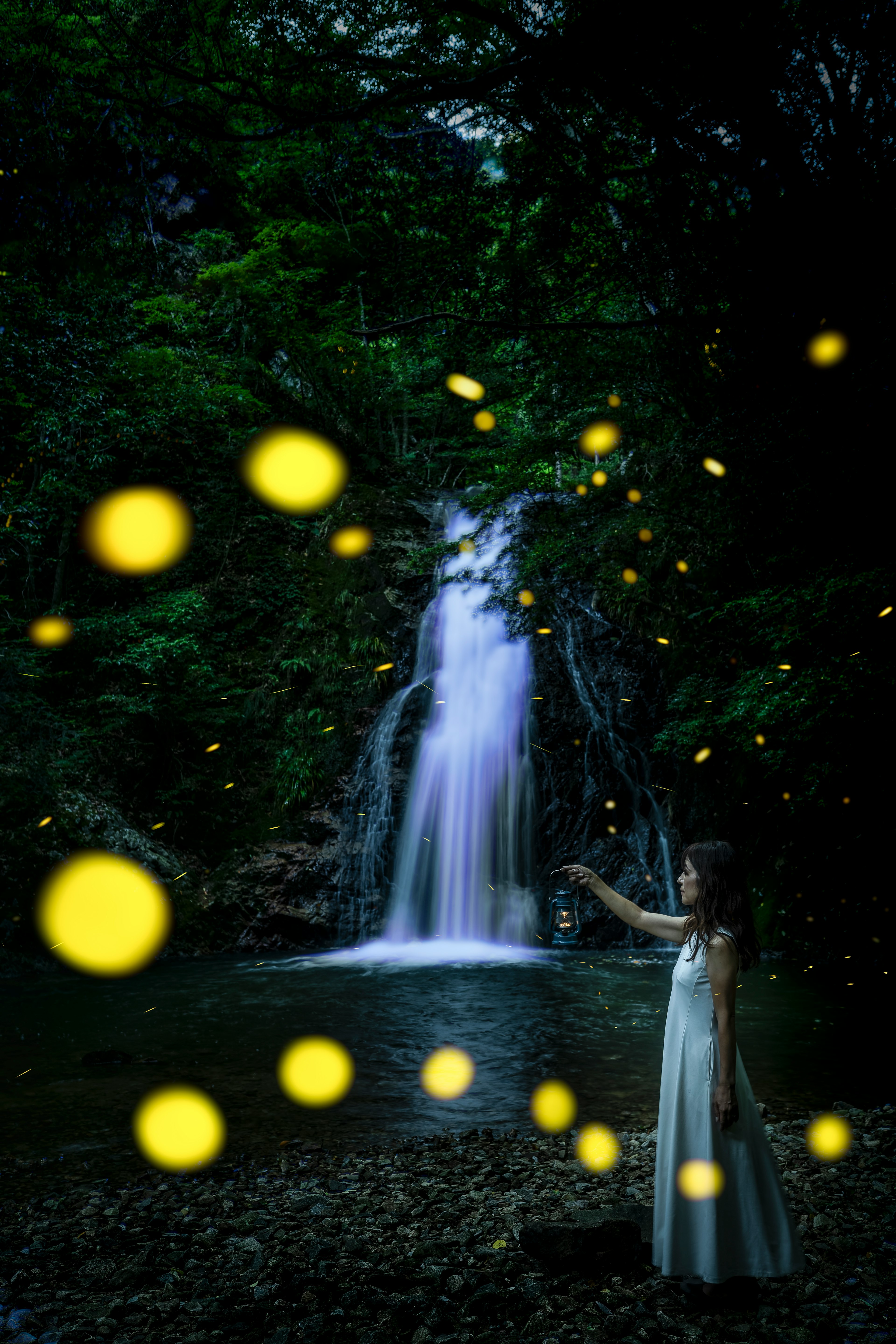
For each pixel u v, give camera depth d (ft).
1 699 46.93
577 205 30.25
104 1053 24.68
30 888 42.16
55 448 55.72
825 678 29.40
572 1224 11.60
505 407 39.22
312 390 77.82
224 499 63.77
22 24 37.04
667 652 52.31
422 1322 10.13
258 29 25.39
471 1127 18.71
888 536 26.73
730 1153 10.66
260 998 33.68
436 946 48.14
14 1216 14.12
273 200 63.82
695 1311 10.48
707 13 20.49
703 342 30.09
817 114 23.53
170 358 59.62
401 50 25.67
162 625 55.16
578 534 34.81
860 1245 12.08
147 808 50.57
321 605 60.23
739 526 31.60
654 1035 27.30
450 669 56.08
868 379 23.27
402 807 52.85
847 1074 22.65
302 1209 13.99
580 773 52.34
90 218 58.90
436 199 31.17
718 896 11.10
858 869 43.06
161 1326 10.21
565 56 21.39
